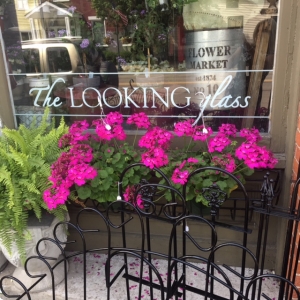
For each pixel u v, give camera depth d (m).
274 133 1.83
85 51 2.04
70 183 1.53
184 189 1.44
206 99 1.97
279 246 1.92
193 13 1.86
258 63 1.83
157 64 1.98
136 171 1.80
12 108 2.14
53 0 1.98
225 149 1.77
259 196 1.93
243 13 1.79
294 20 1.64
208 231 2.07
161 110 2.04
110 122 1.79
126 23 1.95
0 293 1.96
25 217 1.73
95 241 2.22
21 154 1.69
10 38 2.04
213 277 1.39
